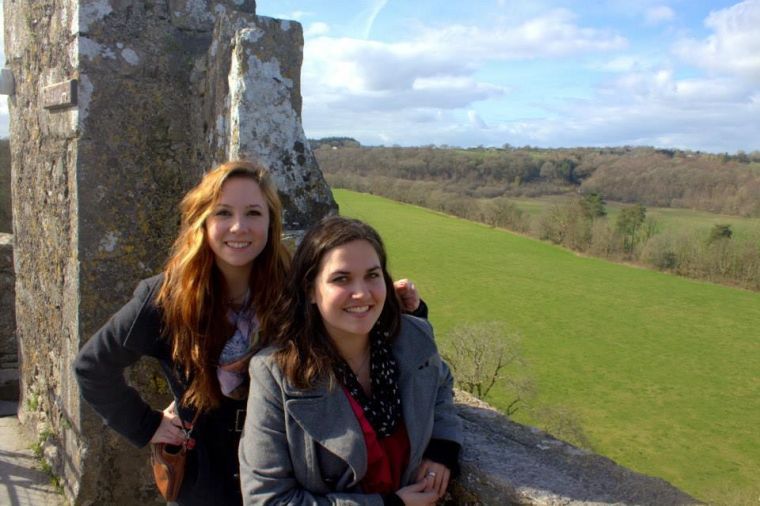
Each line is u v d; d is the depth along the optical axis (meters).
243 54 2.73
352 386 1.63
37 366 4.03
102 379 1.78
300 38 2.86
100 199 3.13
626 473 1.76
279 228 1.91
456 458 1.78
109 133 3.12
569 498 1.62
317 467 1.58
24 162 4.00
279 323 1.66
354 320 1.60
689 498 1.64
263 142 2.76
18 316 4.44
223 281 1.87
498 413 2.18
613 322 26.91
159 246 3.29
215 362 1.83
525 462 1.81
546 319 26.73
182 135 3.30
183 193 3.32
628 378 21.73
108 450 3.18
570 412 18.69
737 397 20.53
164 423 1.92
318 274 1.61
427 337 1.76
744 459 16.81
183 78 3.27
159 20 3.20
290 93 2.82
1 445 4.04
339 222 1.66
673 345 24.69
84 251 3.11
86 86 3.04
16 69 4.02
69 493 3.30
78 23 3.01
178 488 1.89
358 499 1.54
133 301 1.80
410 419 1.67
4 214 12.59
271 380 1.60
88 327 3.15
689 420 19.02
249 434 1.60
